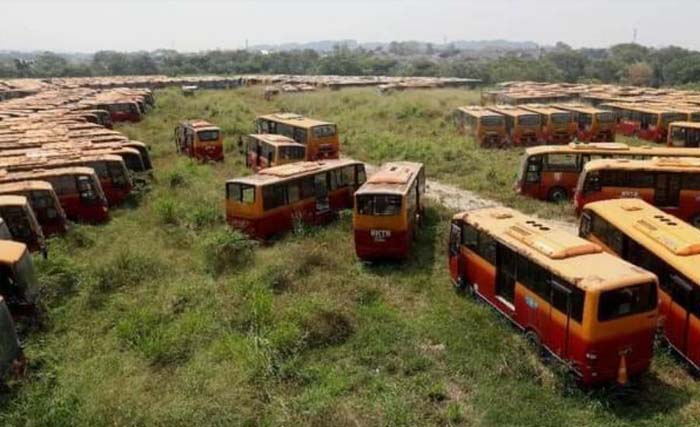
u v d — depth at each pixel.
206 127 35.41
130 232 22.19
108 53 192.50
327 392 11.95
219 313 15.02
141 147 31.22
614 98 55.53
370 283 17.14
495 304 14.96
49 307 15.91
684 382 12.50
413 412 11.38
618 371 11.65
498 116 39.19
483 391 11.96
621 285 11.27
